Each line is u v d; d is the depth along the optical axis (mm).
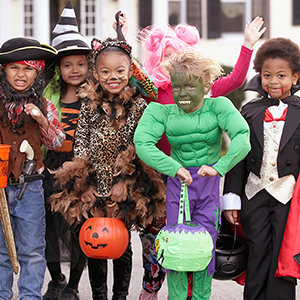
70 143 4258
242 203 3879
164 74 4305
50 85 4391
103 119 3996
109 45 3951
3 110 3850
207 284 3730
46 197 4242
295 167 3789
